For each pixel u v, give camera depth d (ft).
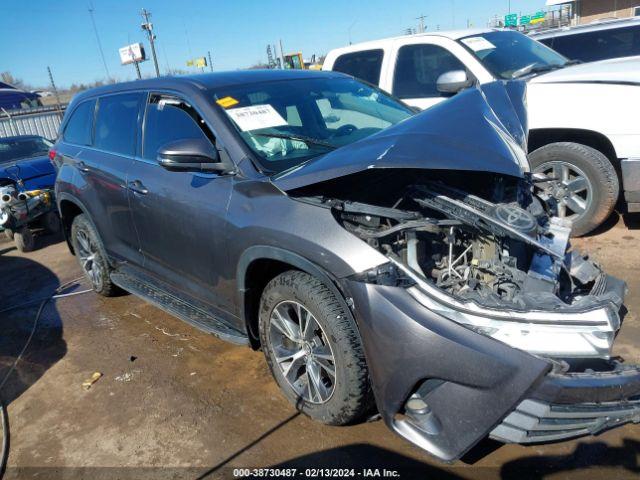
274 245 8.71
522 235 7.75
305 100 11.89
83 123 15.46
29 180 27.53
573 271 9.40
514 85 12.07
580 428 7.14
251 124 10.53
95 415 10.61
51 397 11.48
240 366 11.77
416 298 7.44
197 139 9.93
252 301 10.09
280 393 10.59
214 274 10.44
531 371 6.64
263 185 9.29
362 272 7.66
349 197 9.11
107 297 16.58
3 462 9.53
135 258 13.47
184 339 13.33
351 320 8.17
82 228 15.64
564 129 15.97
